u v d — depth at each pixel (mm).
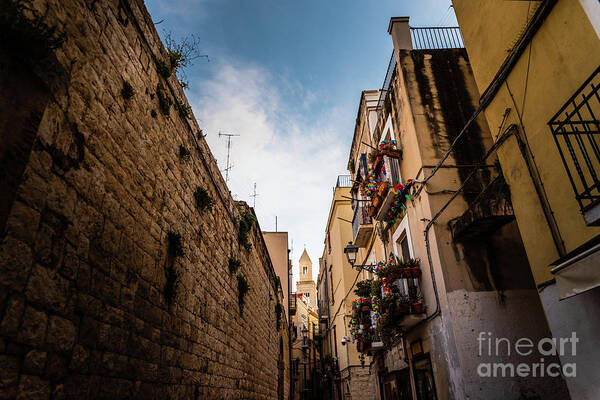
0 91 2488
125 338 3908
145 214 4566
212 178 7559
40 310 2729
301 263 69875
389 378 11539
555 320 4410
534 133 4812
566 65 4273
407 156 9086
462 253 7340
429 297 7855
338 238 22516
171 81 5574
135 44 4520
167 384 4871
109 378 3568
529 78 4887
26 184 2654
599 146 3893
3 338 2391
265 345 14148
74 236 3180
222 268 8086
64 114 3109
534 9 4781
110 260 3723
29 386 2584
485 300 6945
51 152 2932
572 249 4227
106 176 3736
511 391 6289
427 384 8086
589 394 3893
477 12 6051
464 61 9359
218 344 7430
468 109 8789
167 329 4992
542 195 4703
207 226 7121
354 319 13445
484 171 8117
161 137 5160
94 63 3609
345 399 20781
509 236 7520
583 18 4020
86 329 3268
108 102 3840
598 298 3844
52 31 2807
